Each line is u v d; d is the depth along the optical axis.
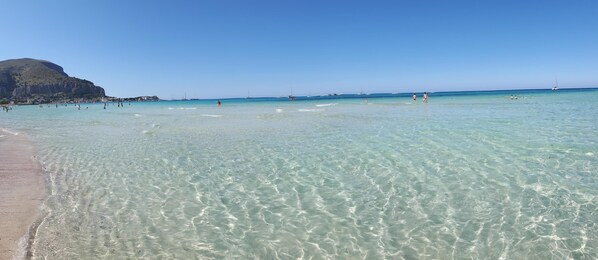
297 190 10.77
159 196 10.44
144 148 18.56
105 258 6.81
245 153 16.48
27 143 21.19
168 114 52.34
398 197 9.89
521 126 22.44
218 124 31.39
